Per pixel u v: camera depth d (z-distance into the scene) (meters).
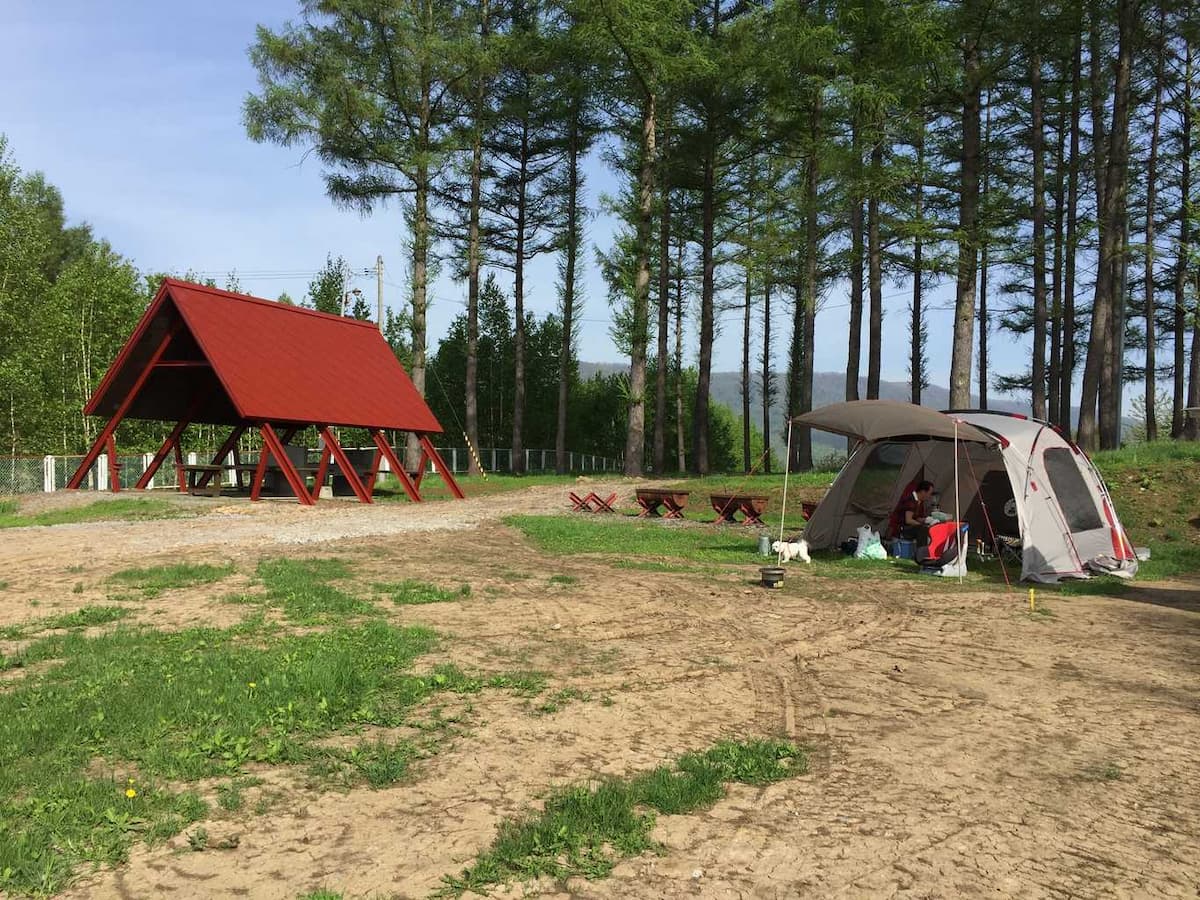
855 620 8.84
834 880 3.44
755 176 38.56
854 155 24.30
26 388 28.80
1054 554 12.16
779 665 6.91
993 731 5.38
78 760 4.42
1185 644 7.94
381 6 28.69
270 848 3.61
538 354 58.44
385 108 30.94
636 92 30.83
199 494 23.91
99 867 3.40
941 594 10.63
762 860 3.60
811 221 27.89
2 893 3.16
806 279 28.81
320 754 4.63
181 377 25.34
